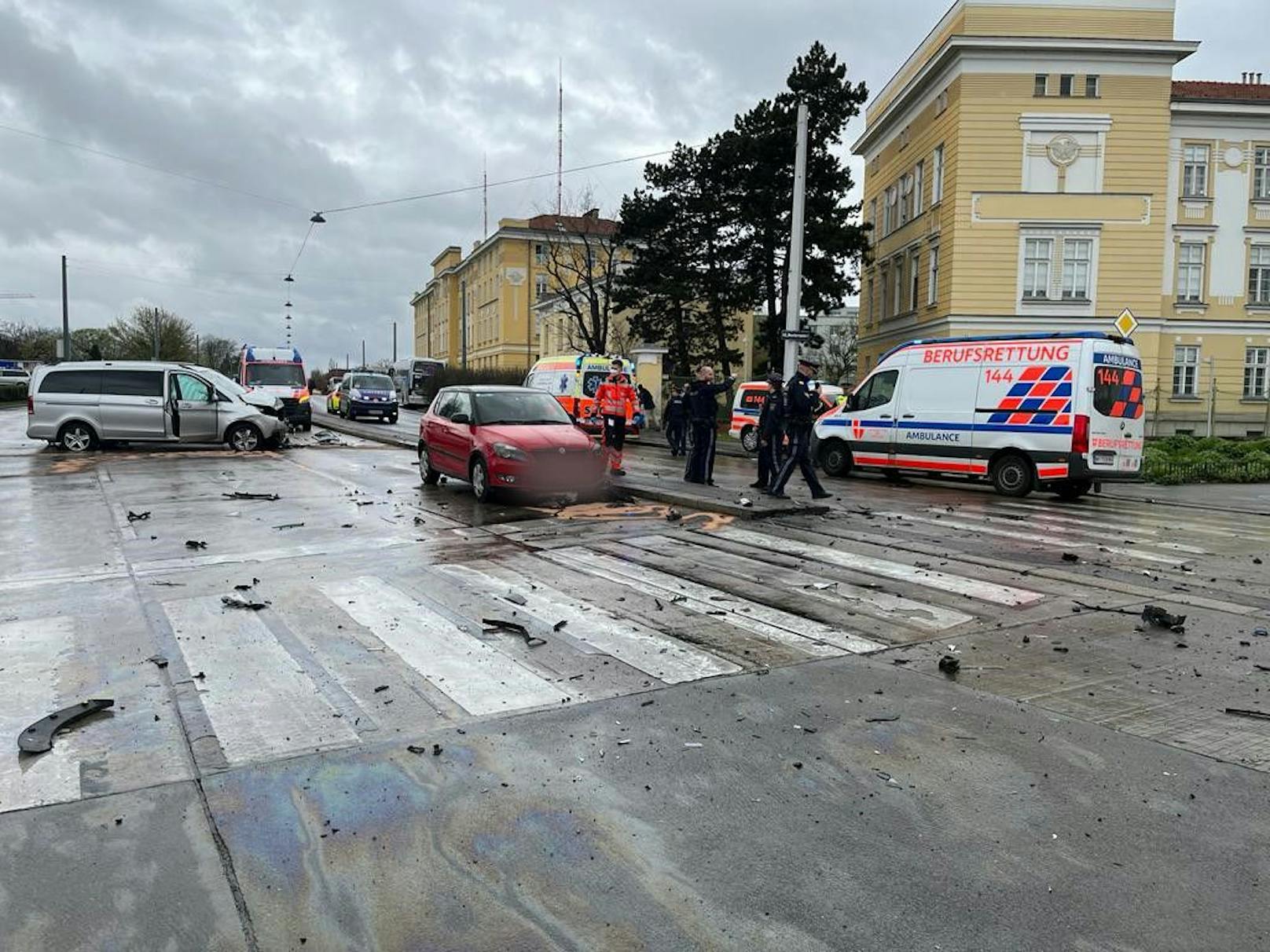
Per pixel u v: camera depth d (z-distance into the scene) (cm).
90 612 688
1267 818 375
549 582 795
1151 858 344
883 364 1736
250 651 591
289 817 371
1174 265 3741
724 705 500
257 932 297
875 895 320
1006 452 1525
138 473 1658
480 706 497
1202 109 3678
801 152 2170
